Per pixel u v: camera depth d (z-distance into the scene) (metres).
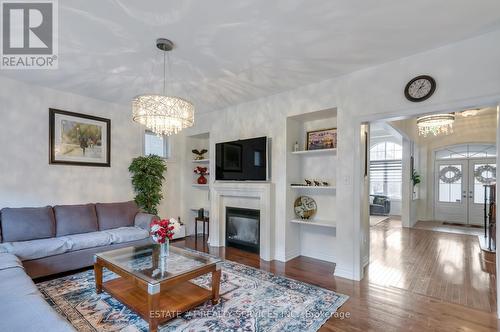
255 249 4.40
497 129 2.45
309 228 4.25
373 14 2.19
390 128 6.04
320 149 3.89
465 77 2.59
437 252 4.54
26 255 2.95
